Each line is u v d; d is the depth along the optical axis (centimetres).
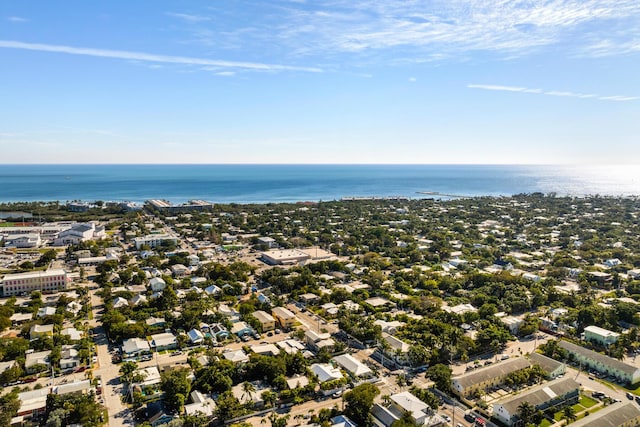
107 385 17750
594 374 19662
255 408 16238
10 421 14812
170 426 14375
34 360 19038
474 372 18100
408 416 14888
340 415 15638
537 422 15362
